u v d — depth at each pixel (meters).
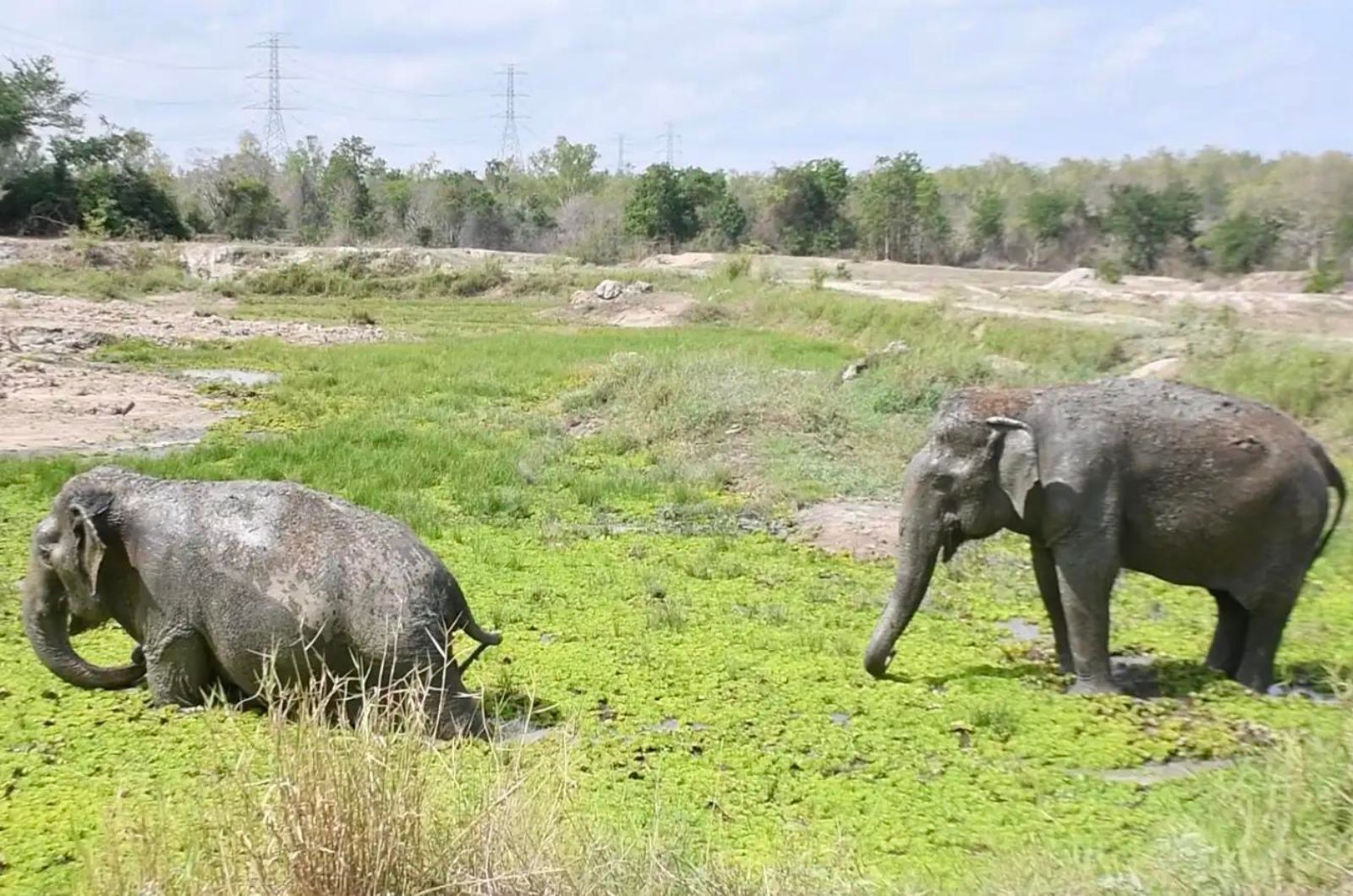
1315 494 8.90
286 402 21.23
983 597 11.28
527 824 4.96
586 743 7.56
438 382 23.25
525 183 89.88
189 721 7.66
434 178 77.06
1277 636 9.05
